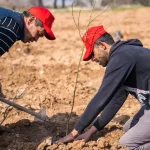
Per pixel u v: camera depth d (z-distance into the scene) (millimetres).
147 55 4160
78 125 4434
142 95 4289
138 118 4809
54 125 5523
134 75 4199
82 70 8750
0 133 5242
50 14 4484
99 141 4762
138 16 20578
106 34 4273
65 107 6391
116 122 5543
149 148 4445
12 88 7465
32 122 5621
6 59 9906
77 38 13180
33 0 45312
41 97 6703
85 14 22719
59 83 7719
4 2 40062
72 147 4586
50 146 4617
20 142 4980
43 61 9688
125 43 4238
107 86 4148
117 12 23406
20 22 4348
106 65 4414
